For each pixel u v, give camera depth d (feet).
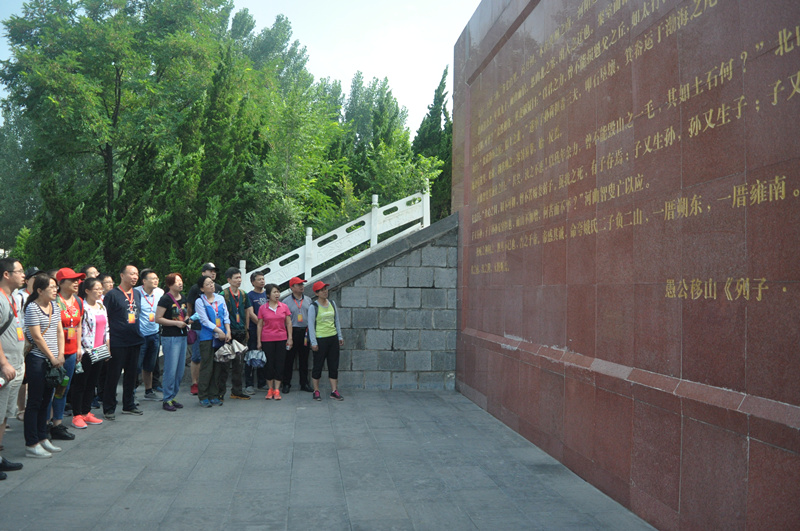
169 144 71.46
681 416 12.55
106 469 17.02
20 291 20.83
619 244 15.69
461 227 32.89
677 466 12.63
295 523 13.05
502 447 20.33
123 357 24.03
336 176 68.64
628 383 14.67
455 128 35.12
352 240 38.17
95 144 73.67
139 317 25.49
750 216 10.94
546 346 20.36
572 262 18.48
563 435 18.40
